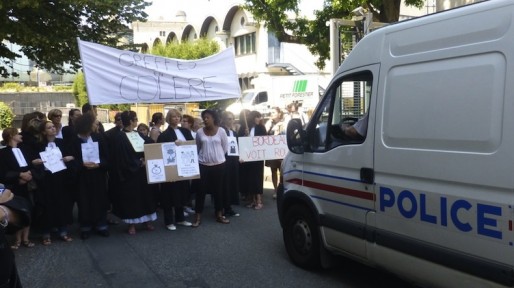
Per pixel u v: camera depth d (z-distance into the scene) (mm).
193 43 36781
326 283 5207
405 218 4066
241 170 8844
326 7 13625
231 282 5281
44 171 6578
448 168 3650
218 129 7719
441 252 3729
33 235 7301
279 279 5340
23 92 47344
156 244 6742
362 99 4820
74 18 13703
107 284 5273
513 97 3205
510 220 3223
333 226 4949
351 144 4703
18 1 10914
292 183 5641
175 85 8281
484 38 3434
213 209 8984
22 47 14352
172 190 7441
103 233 7156
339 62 9445
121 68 7855
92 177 6953
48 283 5320
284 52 34531
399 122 4113
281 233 7227
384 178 4281
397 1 11688
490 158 3344
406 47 4109
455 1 13602
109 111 37594
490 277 3361
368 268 5652
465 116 3531
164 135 7590
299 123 5480
